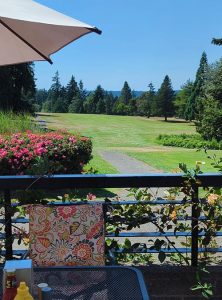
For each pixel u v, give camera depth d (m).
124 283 1.96
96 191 7.67
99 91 84.75
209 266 3.06
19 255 3.01
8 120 11.30
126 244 3.10
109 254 2.84
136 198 3.11
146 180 2.84
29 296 1.50
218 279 2.95
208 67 35.84
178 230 3.10
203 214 3.06
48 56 2.57
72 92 87.69
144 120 63.97
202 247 3.09
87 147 8.28
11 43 2.63
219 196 2.96
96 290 1.91
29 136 8.14
